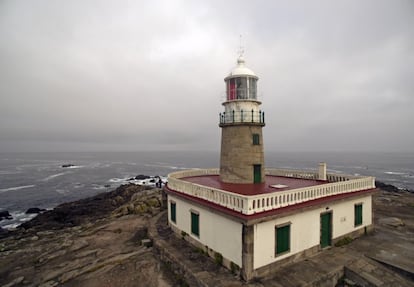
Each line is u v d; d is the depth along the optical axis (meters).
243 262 12.24
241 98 20.25
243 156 20.03
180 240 17.33
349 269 13.12
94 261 16.61
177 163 161.50
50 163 172.38
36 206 52.44
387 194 32.75
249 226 12.05
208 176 25.42
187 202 16.86
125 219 25.72
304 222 14.27
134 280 14.05
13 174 104.19
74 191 67.94
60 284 14.45
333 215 15.70
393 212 23.41
